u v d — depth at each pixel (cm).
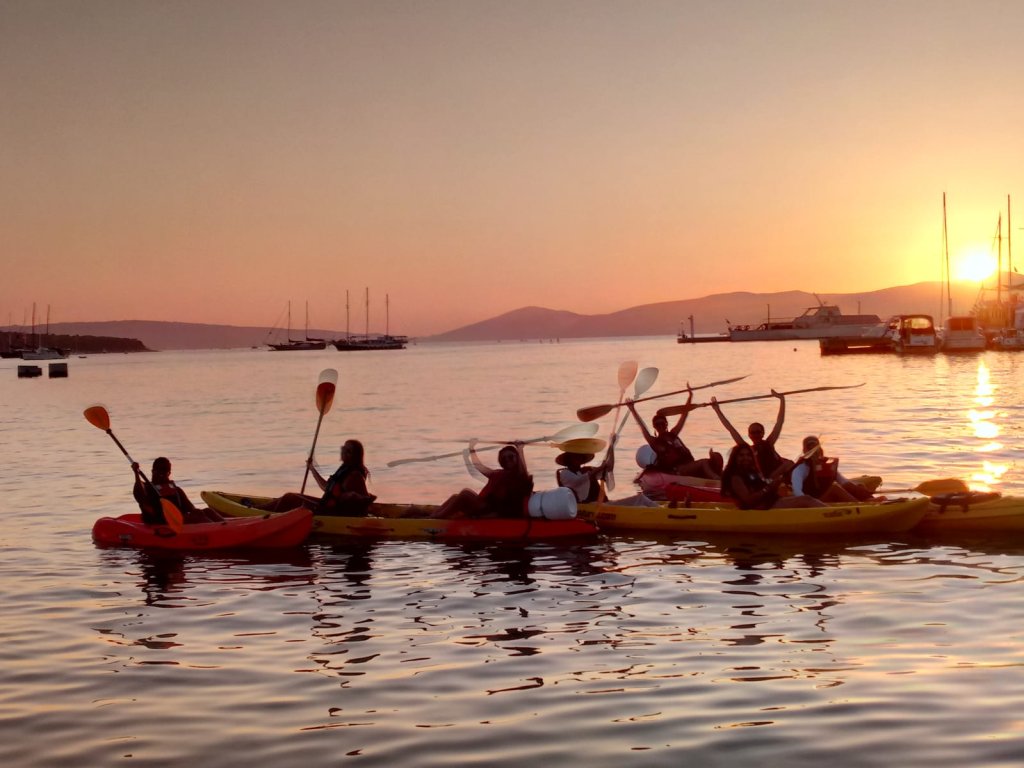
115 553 1184
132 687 703
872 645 762
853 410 3069
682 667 722
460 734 603
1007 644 753
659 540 1212
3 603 952
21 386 6625
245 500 1393
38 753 589
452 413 3369
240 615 901
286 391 5284
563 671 720
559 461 1349
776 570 1039
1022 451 1973
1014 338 8025
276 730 617
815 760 553
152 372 9581
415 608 917
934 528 1221
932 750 561
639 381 1616
